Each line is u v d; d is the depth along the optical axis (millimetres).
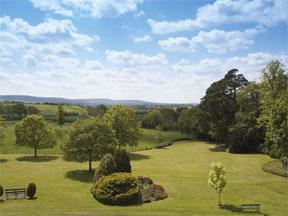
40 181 44562
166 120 125438
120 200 34031
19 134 67688
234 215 29891
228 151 74750
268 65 67688
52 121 150750
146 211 31047
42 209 30906
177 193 38656
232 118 79750
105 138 50562
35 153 68312
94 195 36250
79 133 50188
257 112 73312
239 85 81688
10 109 161000
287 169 50656
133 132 69250
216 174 34094
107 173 39844
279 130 51469
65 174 49219
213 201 35406
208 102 80562
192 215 29531
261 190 40156
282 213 31312
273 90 66688
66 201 34750
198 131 100188
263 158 65812
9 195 36312
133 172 51531
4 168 54594
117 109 69500
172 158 67312
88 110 182375
